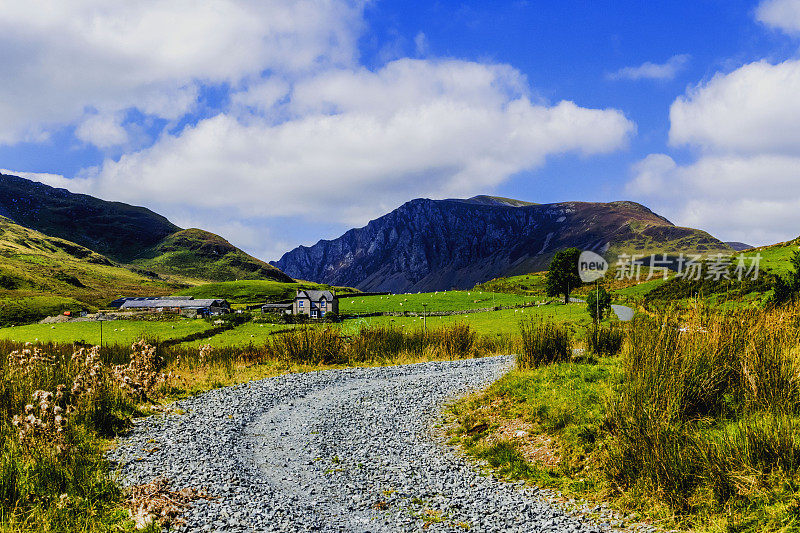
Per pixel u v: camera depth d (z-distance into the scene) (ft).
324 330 82.64
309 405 50.72
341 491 30.01
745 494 23.65
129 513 25.22
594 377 42.37
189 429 40.75
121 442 36.47
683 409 30.58
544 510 26.58
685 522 23.66
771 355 32.19
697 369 32.65
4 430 33.76
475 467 33.14
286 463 34.71
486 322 197.36
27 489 26.17
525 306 260.83
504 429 37.96
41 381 43.62
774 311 42.34
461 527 25.32
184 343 181.57
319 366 73.05
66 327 242.17
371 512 27.20
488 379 57.21
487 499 28.35
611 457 28.55
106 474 29.94
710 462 25.44
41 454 29.91
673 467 25.82
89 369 45.96
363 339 82.69
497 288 384.06
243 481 30.66
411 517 26.55
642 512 25.09
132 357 62.23
